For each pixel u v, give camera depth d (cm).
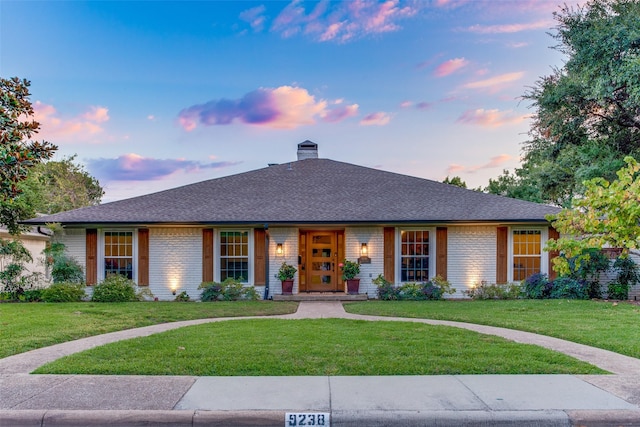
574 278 1316
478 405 419
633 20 1522
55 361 576
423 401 429
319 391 457
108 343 691
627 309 1047
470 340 698
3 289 1330
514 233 1369
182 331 778
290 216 1368
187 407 412
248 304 1198
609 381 495
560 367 547
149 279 1377
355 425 395
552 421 396
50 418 396
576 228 647
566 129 1816
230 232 1397
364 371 527
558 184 2031
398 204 1458
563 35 1702
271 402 425
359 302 1251
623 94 1652
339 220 1329
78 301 1290
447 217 1330
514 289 1320
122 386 473
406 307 1114
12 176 519
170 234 1384
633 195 556
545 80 1845
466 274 1366
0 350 642
